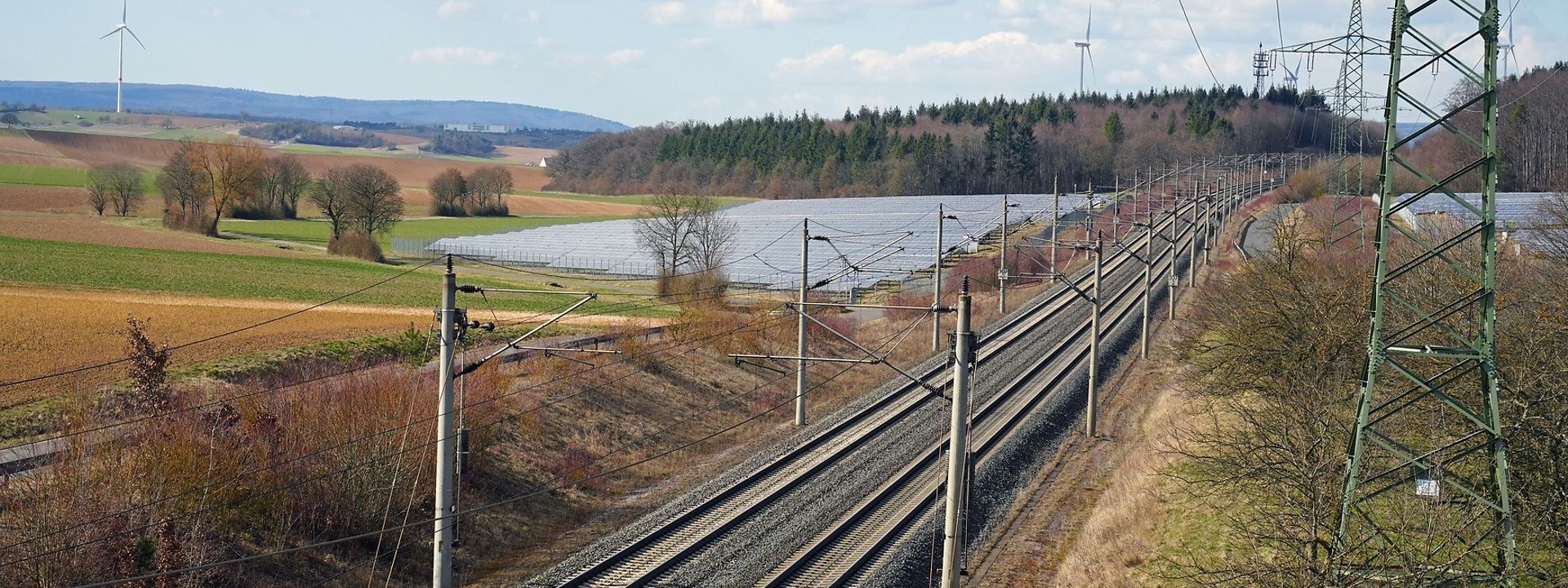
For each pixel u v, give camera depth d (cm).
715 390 4872
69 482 2325
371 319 5491
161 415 2731
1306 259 4478
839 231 11750
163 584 2306
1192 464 3145
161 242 9462
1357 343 3117
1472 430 2466
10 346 4088
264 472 2712
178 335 4591
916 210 14162
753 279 8356
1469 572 1950
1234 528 2642
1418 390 2283
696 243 9850
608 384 4441
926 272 7881
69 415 2880
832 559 2791
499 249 11256
